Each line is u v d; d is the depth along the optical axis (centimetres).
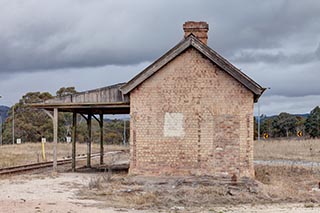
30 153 4647
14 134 8281
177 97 2175
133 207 1551
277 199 1780
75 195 1772
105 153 5031
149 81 2200
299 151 5075
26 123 8369
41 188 1947
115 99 2381
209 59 2155
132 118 2209
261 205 1644
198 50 2153
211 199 1739
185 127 2164
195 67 2167
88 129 3056
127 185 2017
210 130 2147
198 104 2159
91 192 1839
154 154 2181
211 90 2153
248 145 2130
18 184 2067
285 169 2822
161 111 2186
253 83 2120
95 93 2412
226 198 1762
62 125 8681
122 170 2772
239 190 1925
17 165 3164
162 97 2186
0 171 2523
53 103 2470
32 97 8662
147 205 1596
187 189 1897
